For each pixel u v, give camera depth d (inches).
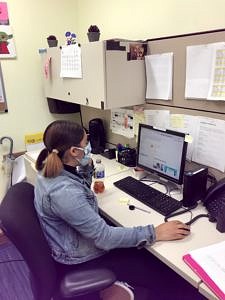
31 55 87.1
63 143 44.3
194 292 54.3
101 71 61.2
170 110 65.6
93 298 43.7
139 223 50.1
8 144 89.8
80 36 94.7
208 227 48.2
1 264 78.4
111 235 43.4
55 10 88.4
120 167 75.8
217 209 50.5
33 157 81.8
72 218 42.1
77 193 42.8
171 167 60.7
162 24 64.3
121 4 74.4
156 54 65.0
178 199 57.9
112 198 58.9
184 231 45.7
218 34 52.6
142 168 68.8
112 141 88.3
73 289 38.6
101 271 41.4
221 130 55.9
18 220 37.4
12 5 80.4
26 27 84.3
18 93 87.7
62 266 46.0
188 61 58.3
